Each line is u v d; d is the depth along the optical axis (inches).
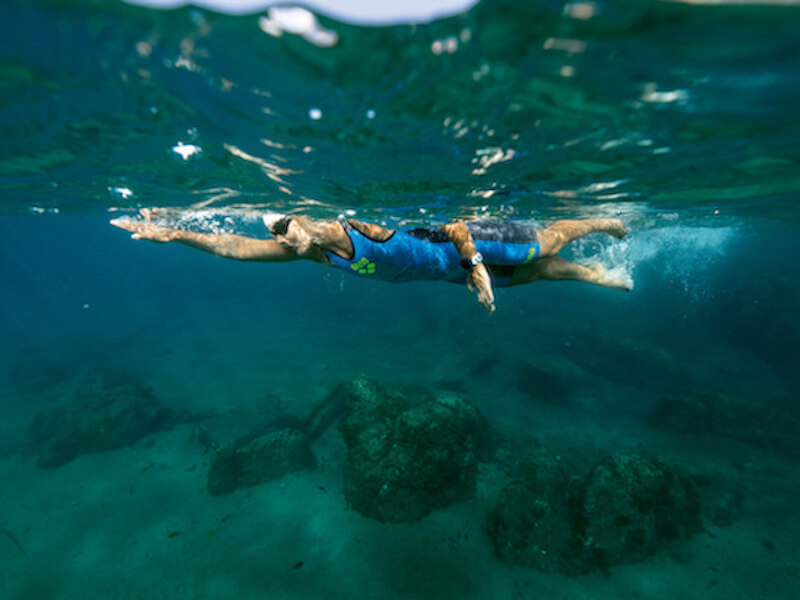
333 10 43.8
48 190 150.3
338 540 127.3
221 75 59.9
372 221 182.2
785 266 384.2
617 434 201.8
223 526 135.8
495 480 153.4
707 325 393.4
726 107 68.6
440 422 138.7
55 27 47.3
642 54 51.8
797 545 125.6
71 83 62.3
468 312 401.7
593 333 308.8
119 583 115.9
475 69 56.1
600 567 115.0
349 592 110.3
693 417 202.4
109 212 218.8
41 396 280.4
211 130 82.4
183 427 207.5
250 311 567.2
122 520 141.8
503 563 116.9
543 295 463.5
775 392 252.7
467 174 109.8
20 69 57.2
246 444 174.4
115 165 110.1
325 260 49.9
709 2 41.0
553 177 113.7
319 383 242.2
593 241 296.8
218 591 111.9
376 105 68.0
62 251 1378.0
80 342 437.4
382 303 512.1
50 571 121.8
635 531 115.1
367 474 137.9
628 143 87.1
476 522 131.6
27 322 633.0
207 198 144.9
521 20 45.0
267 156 96.7
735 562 118.0
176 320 536.1
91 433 190.9
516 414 221.5
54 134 85.9
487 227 54.9
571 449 183.8
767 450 183.5
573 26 45.8
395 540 125.7
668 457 177.6
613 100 66.2
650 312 427.2
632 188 130.3
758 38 47.4
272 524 135.5
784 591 109.1
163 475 166.7
